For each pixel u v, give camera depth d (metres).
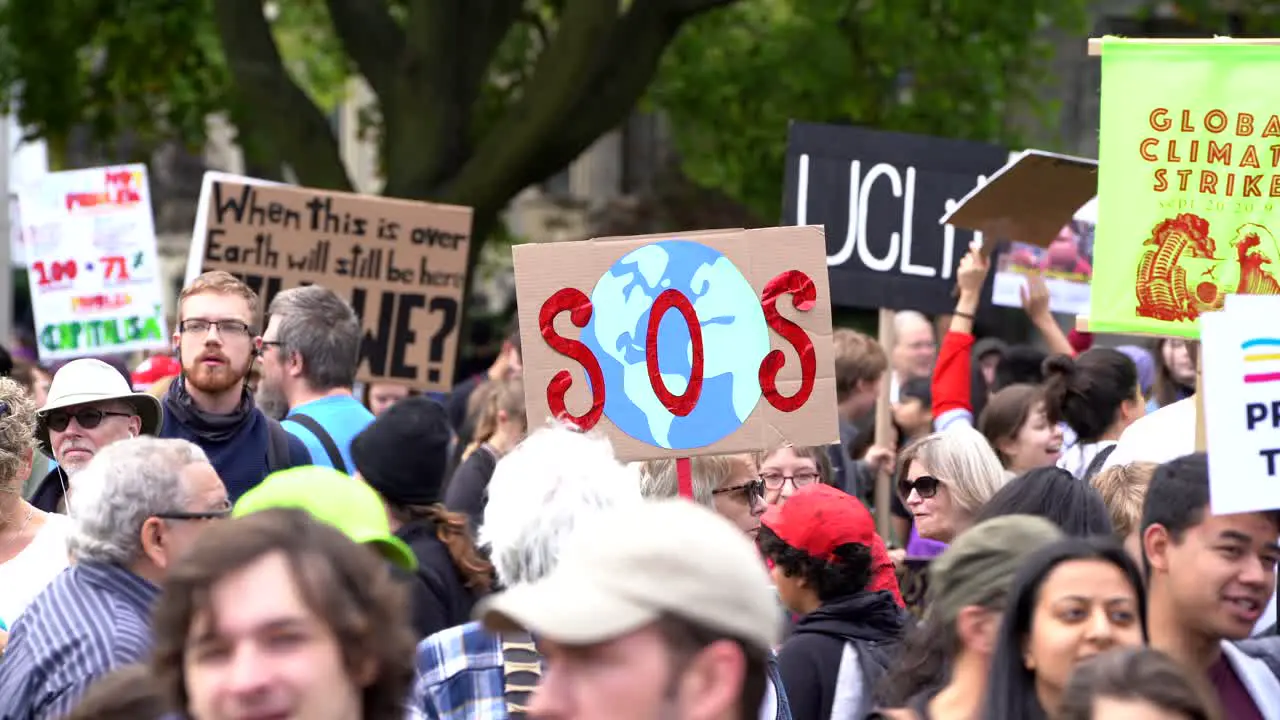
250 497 5.18
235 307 7.75
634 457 6.95
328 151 19.44
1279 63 6.83
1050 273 12.12
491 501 5.19
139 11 22.44
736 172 22.91
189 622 3.51
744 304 7.02
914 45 21.55
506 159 18.70
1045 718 4.61
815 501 6.16
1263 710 5.21
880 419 10.20
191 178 42.03
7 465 6.35
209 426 7.75
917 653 5.14
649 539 3.15
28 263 12.83
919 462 7.46
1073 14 22.03
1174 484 5.26
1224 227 6.88
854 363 10.05
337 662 3.53
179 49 23.36
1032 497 5.97
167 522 5.17
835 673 5.94
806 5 21.92
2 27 22.70
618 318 6.98
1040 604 4.62
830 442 7.01
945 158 11.02
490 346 27.45
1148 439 7.84
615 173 41.25
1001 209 9.80
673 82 22.73
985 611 4.88
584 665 3.13
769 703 5.39
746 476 7.16
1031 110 23.69
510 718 5.05
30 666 5.03
